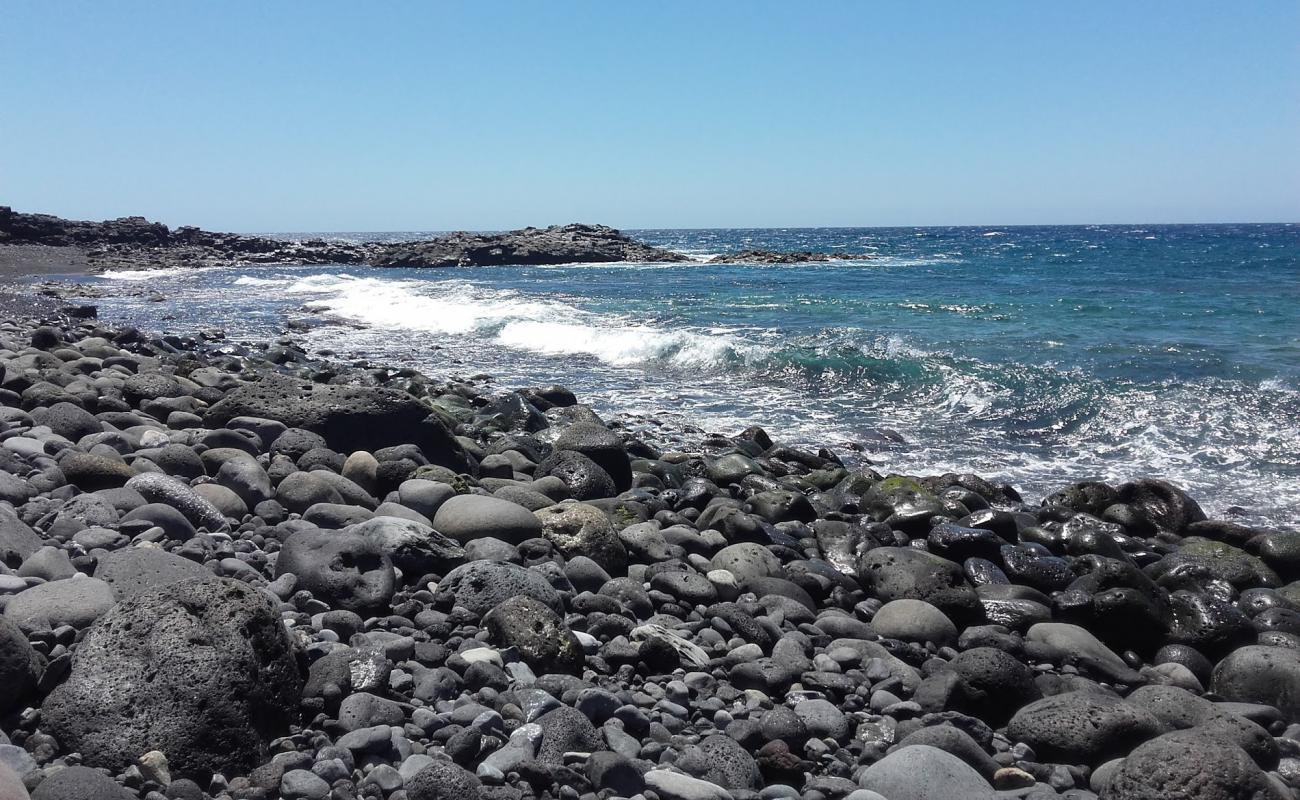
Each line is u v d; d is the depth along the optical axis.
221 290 36.03
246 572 5.25
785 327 20.88
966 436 12.38
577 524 6.61
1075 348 16.62
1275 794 3.59
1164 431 12.04
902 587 6.50
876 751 4.29
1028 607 6.36
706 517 7.95
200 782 3.33
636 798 3.53
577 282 39.50
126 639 3.61
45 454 6.92
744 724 4.24
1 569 4.63
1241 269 41.12
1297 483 10.28
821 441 12.23
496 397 12.62
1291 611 6.61
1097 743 4.33
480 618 5.02
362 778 3.50
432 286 36.56
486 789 3.44
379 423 8.94
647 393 15.44
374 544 5.32
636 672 4.81
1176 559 7.65
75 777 2.99
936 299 27.27
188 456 7.14
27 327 18.70
